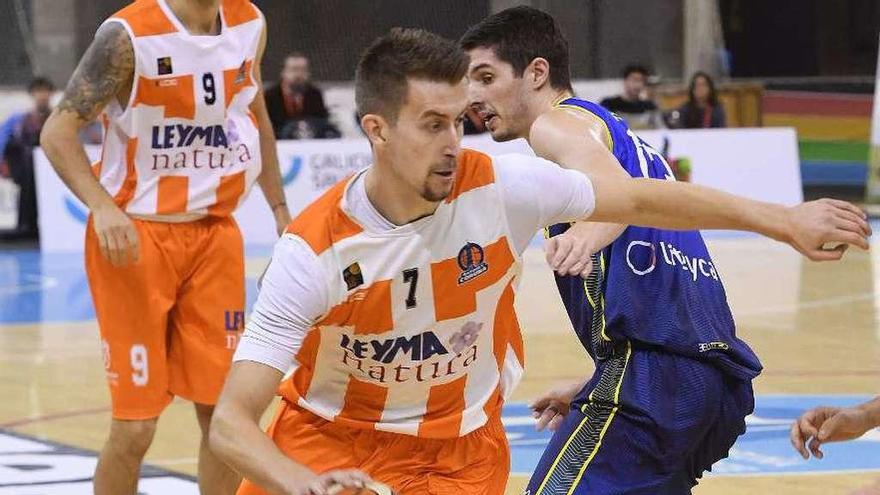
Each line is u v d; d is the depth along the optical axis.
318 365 7.13
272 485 5.84
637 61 47.19
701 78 37.72
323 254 6.51
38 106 34.94
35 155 34.50
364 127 6.46
